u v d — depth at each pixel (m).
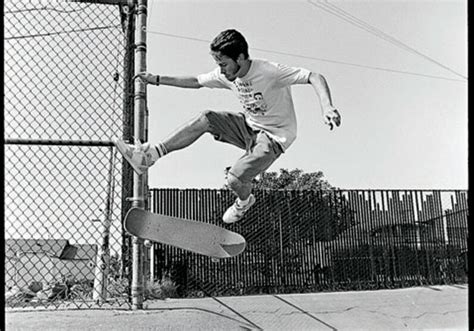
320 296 6.01
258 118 2.69
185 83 2.92
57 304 3.48
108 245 3.61
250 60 2.60
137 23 3.68
